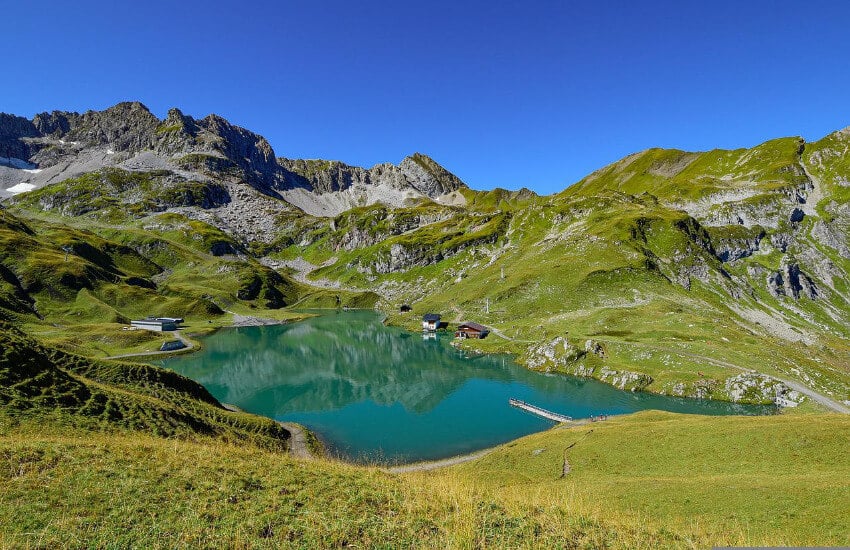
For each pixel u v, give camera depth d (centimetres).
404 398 11706
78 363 7869
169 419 6047
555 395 11500
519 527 2286
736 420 5856
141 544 1953
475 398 11525
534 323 17638
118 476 2648
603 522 2491
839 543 2558
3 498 2245
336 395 12100
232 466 3062
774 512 3200
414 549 2038
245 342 19712
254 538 2080
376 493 2750
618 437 6128
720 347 12762
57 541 1922
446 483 3133
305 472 3142
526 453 6488
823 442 4641
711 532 2886
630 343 13688
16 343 5669
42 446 2928
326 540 2094
